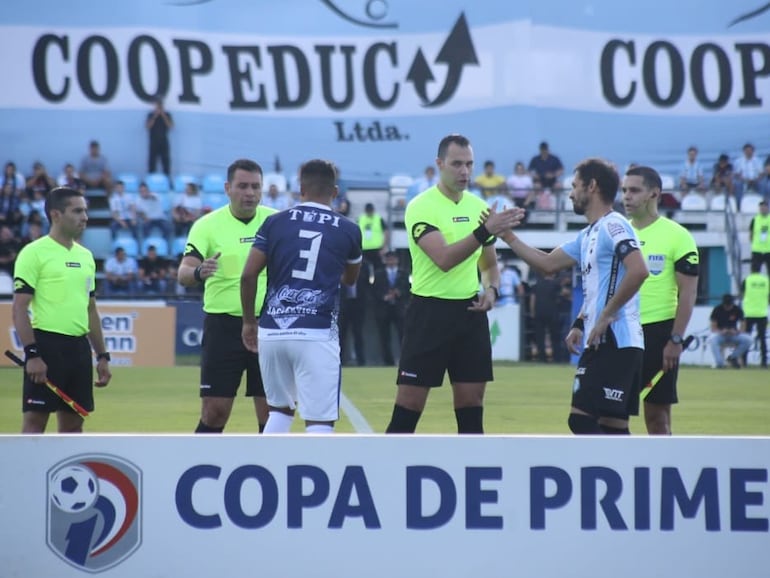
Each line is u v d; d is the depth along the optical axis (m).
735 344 71.25
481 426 25.73
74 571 14.95
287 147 91.94
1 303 69.12
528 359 76.12
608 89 93.06
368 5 92.19
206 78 91.56
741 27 93.50
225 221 26.72
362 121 92.12
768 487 14.97
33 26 90.12
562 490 14.97
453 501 14.97
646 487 14.96
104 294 76.06
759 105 93.75
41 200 83.75
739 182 88.06
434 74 92.31
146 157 91.06
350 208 86.81
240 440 14.96
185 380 56.03
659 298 26.73
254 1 91.94
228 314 26.58
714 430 35.97
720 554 14.98
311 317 22.36
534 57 92.44
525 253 23.98
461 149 24.84
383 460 14.95
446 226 25.05
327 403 22.41
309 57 91.94
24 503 14.93
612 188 22.86
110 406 42.78
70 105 90.50
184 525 14.96
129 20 90.88
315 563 14.98
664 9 93.25
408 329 25.56
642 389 26.92
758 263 78.12
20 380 56.44
